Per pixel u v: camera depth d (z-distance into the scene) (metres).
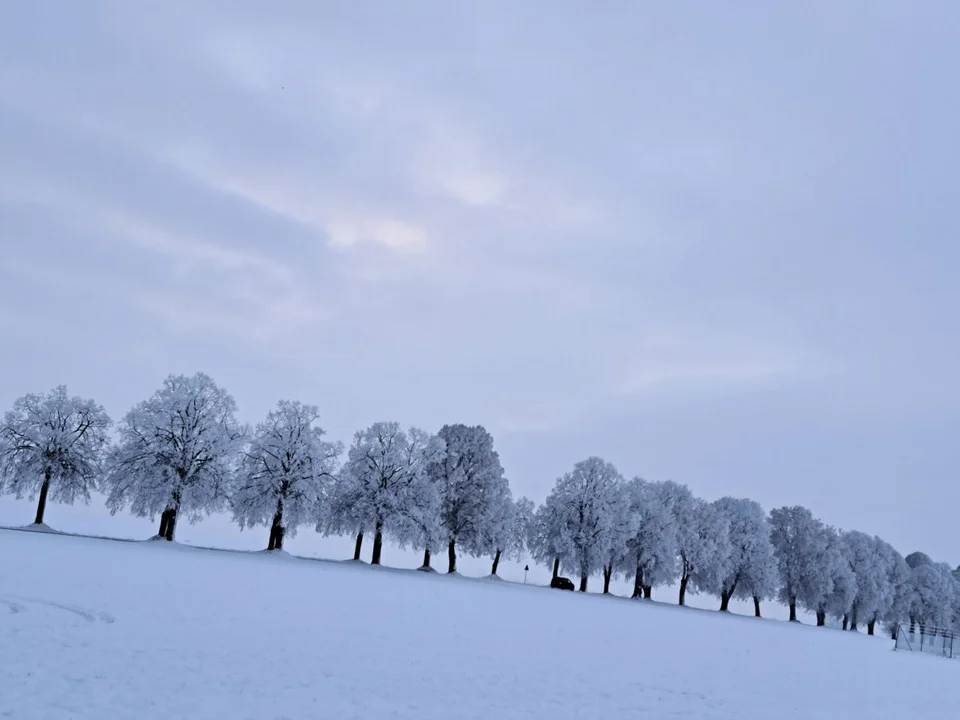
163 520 65.00
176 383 67.25
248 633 18.77
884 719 17.47
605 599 72.19
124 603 21.08
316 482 69.31
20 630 15.57
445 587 51.53
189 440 65.38
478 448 82.31
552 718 13.46
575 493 83.88
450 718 12.66
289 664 15.52
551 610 42.09
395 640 20.95
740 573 92.31
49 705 10.80
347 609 27.34
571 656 22.28
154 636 16.72
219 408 68.25
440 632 24.14
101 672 12.91
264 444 70.19
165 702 11.60
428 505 75.00
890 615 105.50
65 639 15.20
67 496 67.81
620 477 85.38
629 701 15.98
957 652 52.88
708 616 70.75
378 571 64.44
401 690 14.43
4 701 10.77
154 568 34.34
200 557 49.59
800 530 96.19
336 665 16.06
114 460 66.31
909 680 28.38
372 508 73.06
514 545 90.25
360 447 76.19
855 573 98.38
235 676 13.84
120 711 10.89
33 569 27.00
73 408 68.94
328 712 12.13
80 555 36.50
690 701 16.81
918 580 110.50
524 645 23.55
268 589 31.12
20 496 65.94
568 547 81.69
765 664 27.27
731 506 95.88
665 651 27.28
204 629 18.53
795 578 94.88
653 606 74.38
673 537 86.25
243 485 69.50
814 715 16.88
